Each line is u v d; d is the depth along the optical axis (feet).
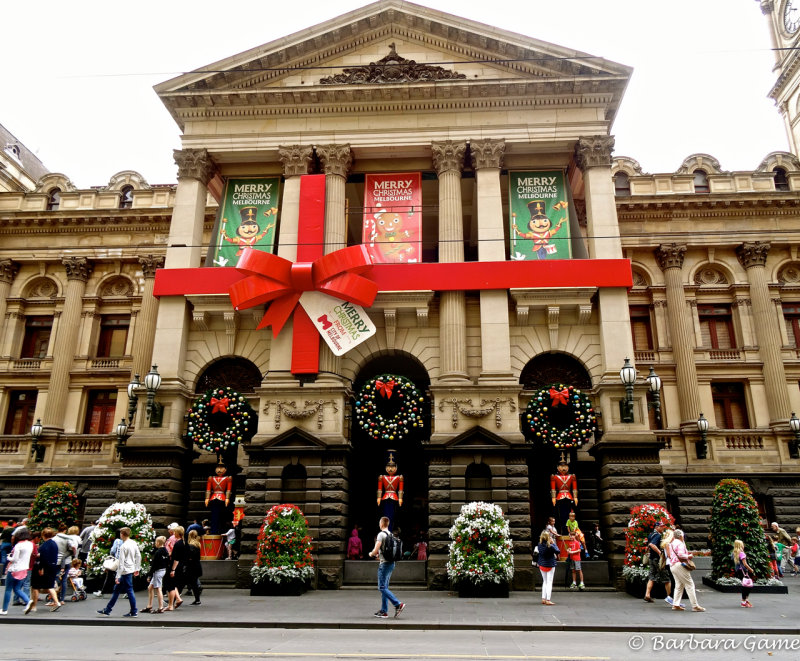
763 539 66.33
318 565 69.36
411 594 64.75
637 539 64.03
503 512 70.33
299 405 75.25
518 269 78.64
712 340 118.42
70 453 113.39
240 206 87.25
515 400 74.54
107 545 64.95
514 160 87.86
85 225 126.93
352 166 88.33
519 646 36.81
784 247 120.16
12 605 54.44
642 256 121.19
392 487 73.97
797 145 158.92
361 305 76.69
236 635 41.32
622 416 73.77
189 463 79.51
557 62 85.56
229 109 88.22
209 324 82.69
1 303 124.67
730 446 108.47
